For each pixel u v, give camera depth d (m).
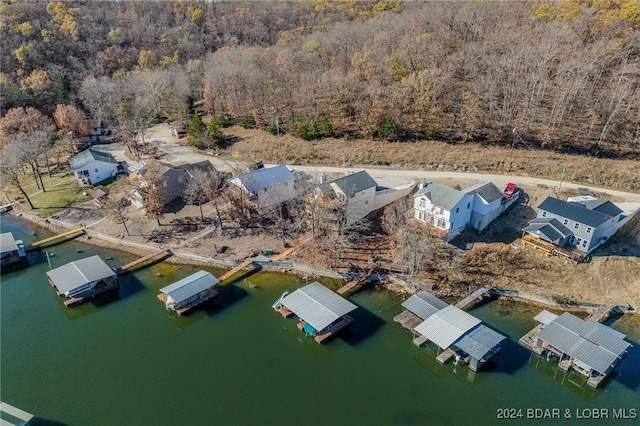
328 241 55.16
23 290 51.25
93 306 48.34
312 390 37.22
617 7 93.88
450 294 48.12
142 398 36.66
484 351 38.19
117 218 64.81
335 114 83.75
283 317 45.91
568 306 45.72
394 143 75.19
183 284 47.53
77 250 58.66
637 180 60.59
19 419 33.81
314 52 100.31
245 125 88.75
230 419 34.59
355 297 48.59
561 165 64.62
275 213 62.31
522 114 74.12
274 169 64.75
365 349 41.75
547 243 51.72
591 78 76.94
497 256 52.31
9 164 68.19
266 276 52.50
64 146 85.88
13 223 66.38
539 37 85.56
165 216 64.62
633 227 53.41
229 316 46.44
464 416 34.78
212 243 58.28
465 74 84.19
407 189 63.34
